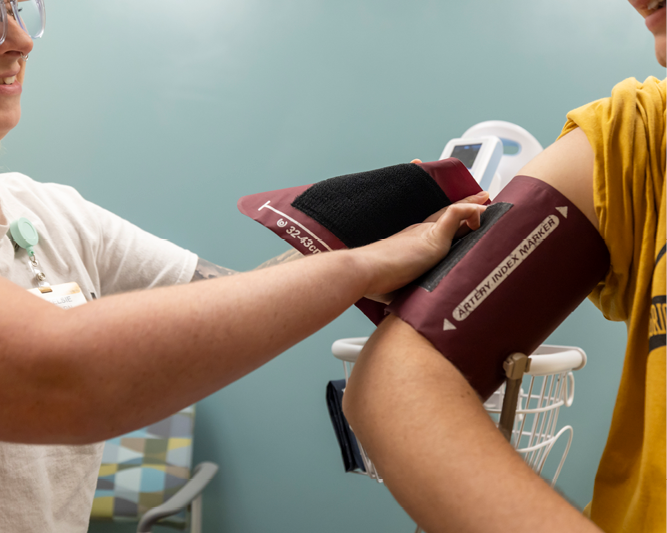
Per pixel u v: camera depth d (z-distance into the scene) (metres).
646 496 0.38
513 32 1.72
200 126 1.75
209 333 0.31
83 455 0.76
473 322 0.41
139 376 0.29
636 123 0.42
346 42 1.74
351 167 1.75
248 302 0.33
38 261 0.77
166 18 1.74
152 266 0.93
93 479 0.79
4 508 0.65
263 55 1.75
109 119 1.73
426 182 0.55
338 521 1.70
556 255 0.44
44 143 1.72
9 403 0.29
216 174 1.75
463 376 0.39
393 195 0.54
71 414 0.29
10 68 0.72
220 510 1.70
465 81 1.73
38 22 0.79
